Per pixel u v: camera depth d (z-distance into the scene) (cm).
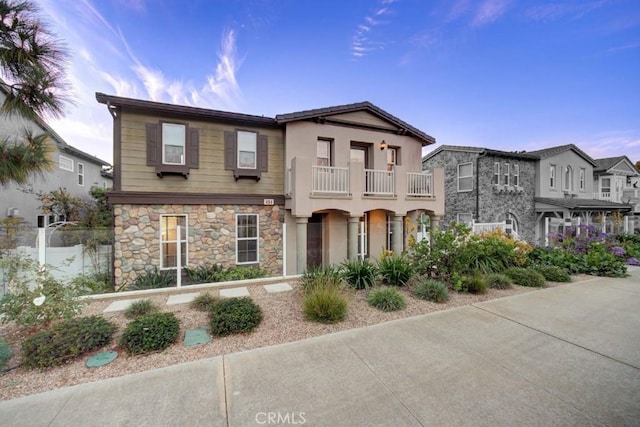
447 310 458
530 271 651
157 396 242
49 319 354
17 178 400
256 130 864
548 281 662
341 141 944
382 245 1034
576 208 1366
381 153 1002
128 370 284
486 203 1372
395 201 931
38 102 381
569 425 209
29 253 594
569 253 822
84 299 489
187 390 250
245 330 369
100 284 660
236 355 313
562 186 1608
